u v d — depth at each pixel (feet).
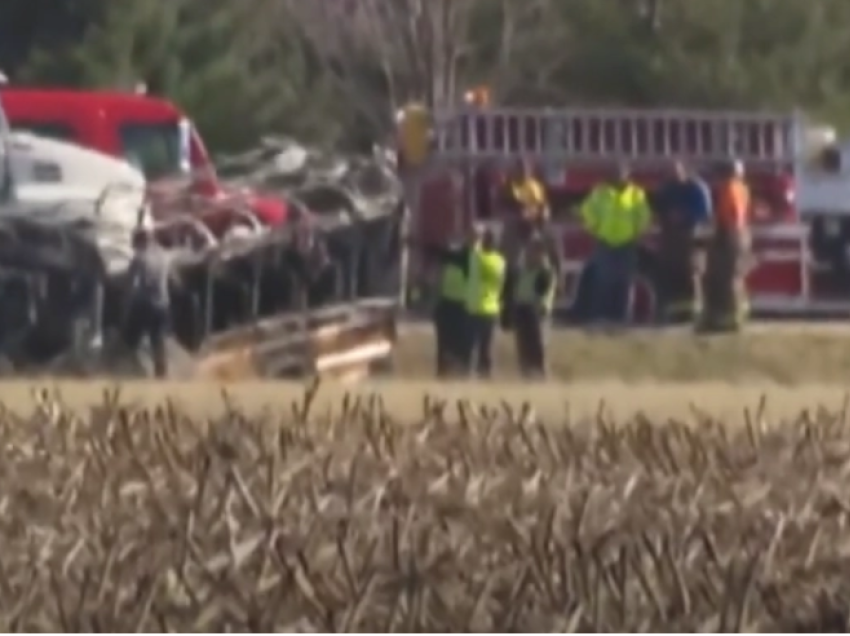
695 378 392.47
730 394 299.79
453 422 220.84
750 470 189.47
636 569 149.18
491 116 404.77
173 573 147.74
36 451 194.49
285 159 397.80
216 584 147.02
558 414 247.29
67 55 578.25
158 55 586.86
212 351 344.69
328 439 199.62
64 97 362.74
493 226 382.63
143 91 433.07
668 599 147.64
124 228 344.08
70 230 342.23
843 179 425.28
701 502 171.32
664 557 150.92
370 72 649.20
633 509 166.09
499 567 150.00
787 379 397.19
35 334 340.80
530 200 376.48
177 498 167.22
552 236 390.42
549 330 375.04
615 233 399.24
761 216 421.18
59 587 145.18
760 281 421.18
